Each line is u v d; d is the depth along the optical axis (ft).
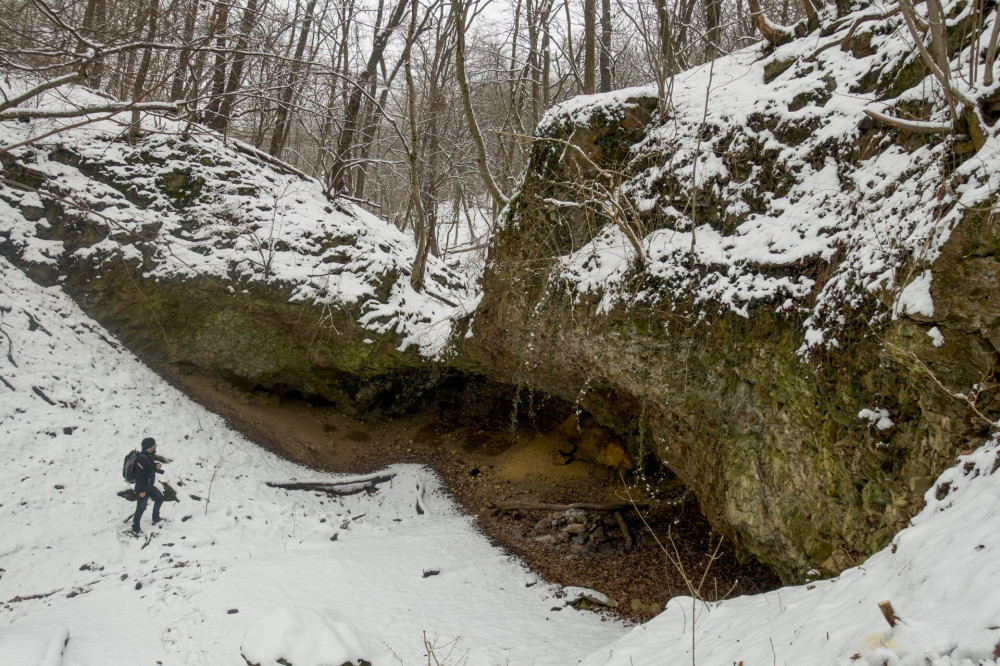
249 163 46.65
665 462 29.71
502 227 35.47
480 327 36.99
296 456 40.57
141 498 27.61
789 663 11.44
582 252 30.35
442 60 51.98
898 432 16.61
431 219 55.01
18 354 32.78
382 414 45.96
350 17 51.72
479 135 33.86
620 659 16.19
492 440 44.24
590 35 39.37
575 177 31.12
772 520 21.61
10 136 39.60
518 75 52.85
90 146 42.09
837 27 25.46
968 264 14.73
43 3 18.99
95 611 22.38
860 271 18.22
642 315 26.23
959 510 12.41
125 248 39.83
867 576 13.20
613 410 35.47
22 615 22.09
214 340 41.09
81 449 30.73
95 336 38.32
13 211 38.73
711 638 15.20
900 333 16.14
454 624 24.80
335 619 22.85
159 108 21.04
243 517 31.40
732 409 23.41
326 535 31.09
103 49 20.24
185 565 26.05
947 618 9.52
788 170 23.39
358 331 41.65
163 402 37.27
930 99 18.61
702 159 26.91
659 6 29.58
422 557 30.53
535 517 35.50
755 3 29.55
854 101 22.21
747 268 23.12
